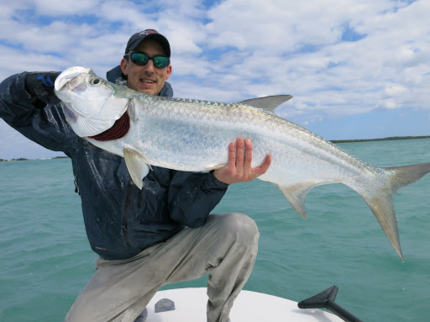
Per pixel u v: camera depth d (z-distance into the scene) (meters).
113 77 1.25
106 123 0.90
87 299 1.01
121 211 0.99
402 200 3.78
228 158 0.97
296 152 1.05
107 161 1.00
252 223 1.02
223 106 0.99
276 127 1.02
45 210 3.90
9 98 0.92
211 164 0.98
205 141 0.96
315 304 1.19
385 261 1.98
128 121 0.93
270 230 2.71
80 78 0.89
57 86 0.87
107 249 1.03
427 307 1.47
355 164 1.12
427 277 1.74
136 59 1.10
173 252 1.05
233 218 1.01
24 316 1.53
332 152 1.09
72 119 0.91
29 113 0.97
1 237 2.77
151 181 1.02
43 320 1.50
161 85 1.18
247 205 3.77
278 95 1.04
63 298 1.70
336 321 1.16
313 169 1.08
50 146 1.01
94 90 0.89
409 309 1.46
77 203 4.30
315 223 2.87
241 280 1.04
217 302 1.05
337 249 2.21
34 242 2.58
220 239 1.00
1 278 1.93
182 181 1.04
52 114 0.98
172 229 1.08
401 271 1.84
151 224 1.03
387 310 1.47
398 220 2.90
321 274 1.84
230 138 0.97
